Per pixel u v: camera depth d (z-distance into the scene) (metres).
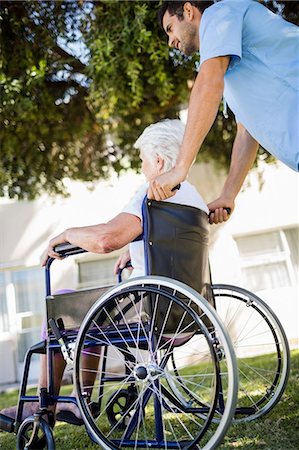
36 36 4.32
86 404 1.61
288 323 7.47
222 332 1.43
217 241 7.51
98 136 5.80
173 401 1.91
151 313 1.55
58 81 4.79
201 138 1.57
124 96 4.21
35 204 7.86
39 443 1.70
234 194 2.08
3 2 4.17
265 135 1.66
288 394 2.49
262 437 1.80
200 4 1.72
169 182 1.55
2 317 7.84
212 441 1.41
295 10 3.97
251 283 7.55
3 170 5.36
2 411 1.97
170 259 1.64
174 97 4.83
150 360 1.55
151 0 3.73
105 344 1.66
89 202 7.80
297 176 7.64
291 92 1.60
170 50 4.06
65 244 1.71
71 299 1.74
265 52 1.62
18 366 7.75
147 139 1.79
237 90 1.69
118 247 1.62
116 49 3.96
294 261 7.62
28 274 7.92
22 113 4.32
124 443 1.57
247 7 1.65
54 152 5.60
